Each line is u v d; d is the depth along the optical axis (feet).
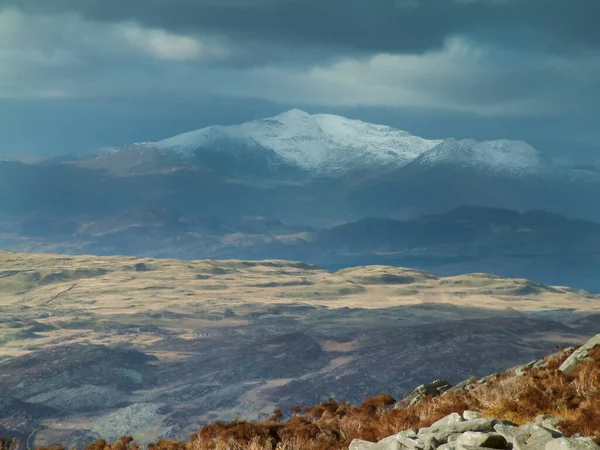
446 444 135.95
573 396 171.32
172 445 210.38
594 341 221.46
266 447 187.21
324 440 190.08
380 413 217.15
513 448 128.67
